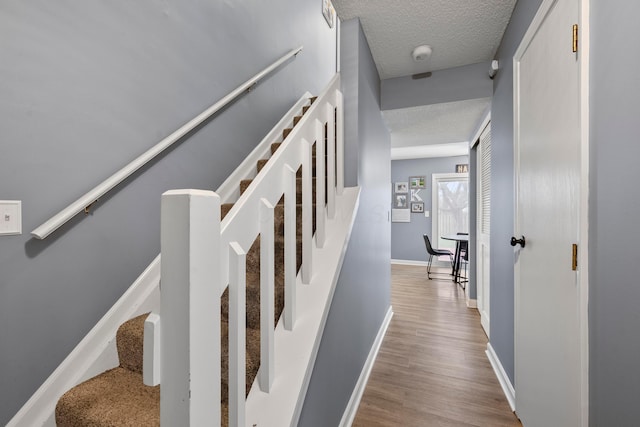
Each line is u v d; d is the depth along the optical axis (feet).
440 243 20.79
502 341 6.39
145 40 5.01
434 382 6.33
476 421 5.14
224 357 3.26
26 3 3.60
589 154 2.97
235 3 7.22
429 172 21.06
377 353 7.64
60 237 3.96
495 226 7.04
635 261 2.30
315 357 3.38
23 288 3.62
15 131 3.54
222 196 6.66
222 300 3.91
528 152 4.71
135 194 4.89
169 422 1.72
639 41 2.25
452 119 9.12
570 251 3.31
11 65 3.50
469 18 5.73
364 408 5.50
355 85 5.77
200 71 6.15
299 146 3.79
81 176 4.15
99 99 4.36
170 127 5.47
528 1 4.75
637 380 2.27
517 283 5.20
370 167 6.84
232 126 7.12
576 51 3.17
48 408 3.74
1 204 3.44
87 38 4.21
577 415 3.15
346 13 5.62
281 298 3.80
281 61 8.67
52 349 3.87
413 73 7.97
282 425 2.64
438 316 10.40
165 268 1.72
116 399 3.31
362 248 6.12
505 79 6.11
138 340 3.88
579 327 3.08
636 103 2.28
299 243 4.90
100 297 4.39
